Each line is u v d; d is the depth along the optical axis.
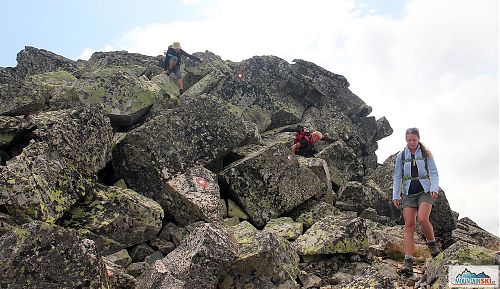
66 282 7.68
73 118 12.77
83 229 11.26
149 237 12.20
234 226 13.61
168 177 13.98
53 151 11.85
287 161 15.72
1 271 7.44
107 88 17.36
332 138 25.02
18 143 12.80
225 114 16.14
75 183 11.77
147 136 14.33
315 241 12.13
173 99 18.25
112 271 9.32
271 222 14.40
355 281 9.66
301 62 28.03
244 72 25.97
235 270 10.05
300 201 15.59
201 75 27.89
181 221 13.61
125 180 14.30
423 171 11.28
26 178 10.44
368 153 27.23
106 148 13.38
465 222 18.20
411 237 11.33
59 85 20.69
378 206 18.36
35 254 7.65
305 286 10.99
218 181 15.47
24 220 10.12
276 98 25.45
